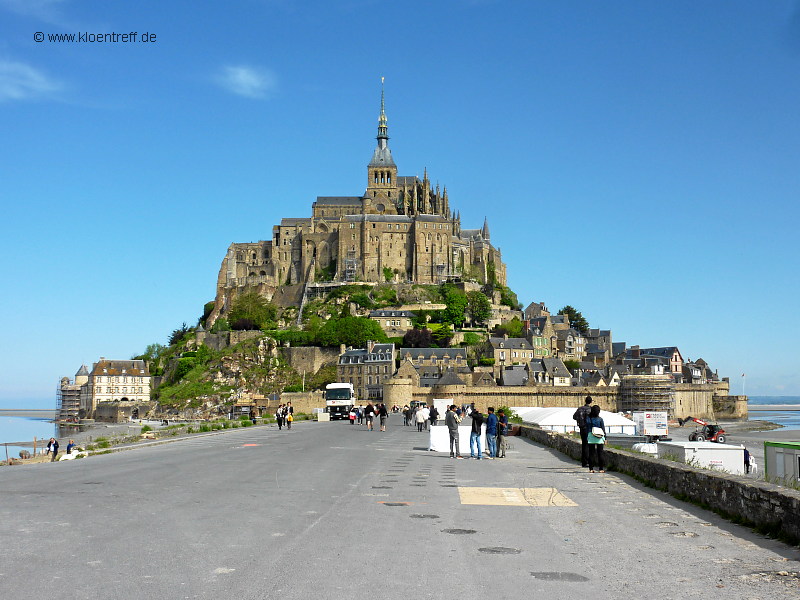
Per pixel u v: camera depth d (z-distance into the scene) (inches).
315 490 1037.8
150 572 555.5
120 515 794.8
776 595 536.1
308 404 7209.6
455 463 1533.0
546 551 664.4
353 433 2819.9
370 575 564.1
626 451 1391.5
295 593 511.8
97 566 569.3
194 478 1169.4
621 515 866.8
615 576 582.6
